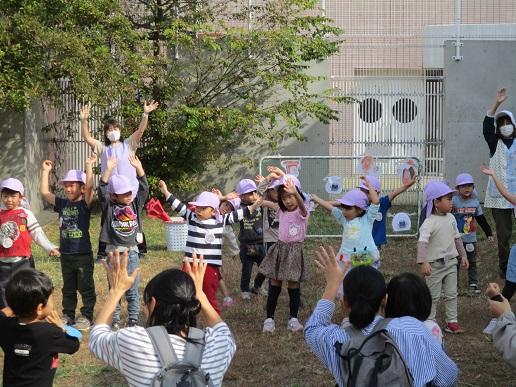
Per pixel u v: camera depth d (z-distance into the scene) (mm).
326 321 4688
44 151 17531
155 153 16766
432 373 4395
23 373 5012
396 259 12648
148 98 16516
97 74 14602
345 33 17734
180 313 4176
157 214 13008
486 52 17375
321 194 15062
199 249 8219
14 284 5035
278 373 7484
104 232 8461
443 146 17500
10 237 8305
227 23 17438
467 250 10492
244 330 8852
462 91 17422
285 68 16906
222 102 17469
